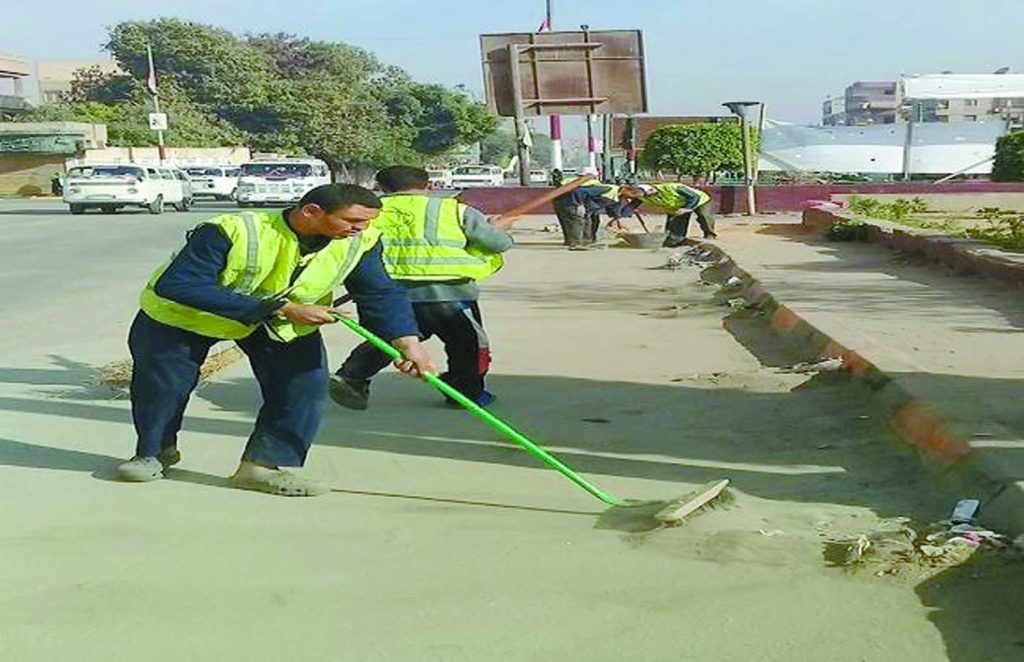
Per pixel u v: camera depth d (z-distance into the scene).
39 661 3.45
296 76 77.44
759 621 3.64
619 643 3.51
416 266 6.71
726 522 4.55
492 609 3.77
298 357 5.14
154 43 73.38
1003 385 6.21
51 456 5.80
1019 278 10.95
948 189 27.38
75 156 54.44
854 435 5.91
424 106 77.12
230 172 43.25
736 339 9.28
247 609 3.80
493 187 26.14
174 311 5.12
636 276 14.41
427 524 4.66
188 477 5.40
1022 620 3.52
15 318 11.16
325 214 4.82
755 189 27.12
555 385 7.48
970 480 4.71
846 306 9.89
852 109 120.44
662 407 6.76
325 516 4.79
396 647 3.50
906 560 4.03
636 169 38.56
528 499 5.00
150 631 3.64
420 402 7.05
